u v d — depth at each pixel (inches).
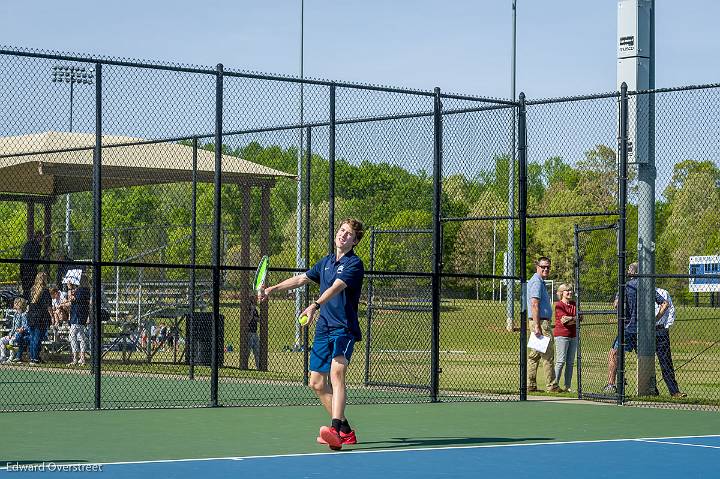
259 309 1000.9
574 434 563.5
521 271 765.9
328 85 722.2
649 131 775.1
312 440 527.2
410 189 800.9
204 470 427.2
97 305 656.4
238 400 709.3
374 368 840.3
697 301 1352.1
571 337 819.4
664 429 590.9
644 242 778.8
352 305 507.8
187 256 1076.5
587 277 1045.8
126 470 424.5
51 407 672.4
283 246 1004.6
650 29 796.0
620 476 426.3
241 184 987.3
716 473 434.9
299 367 1035.9
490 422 616.4
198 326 1014.4
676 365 1162.6
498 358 1232.8
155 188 1081.4
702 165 966.4
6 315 1122.7
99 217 661.9
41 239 1045.8
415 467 442.9
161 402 701.9
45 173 992.2
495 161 792.3
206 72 671.8
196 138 854.5
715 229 999.0
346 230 506.9
